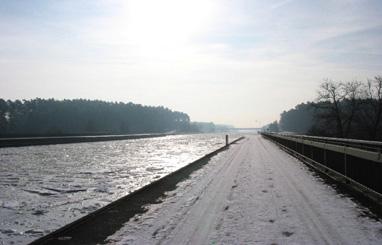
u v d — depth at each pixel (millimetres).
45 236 7820
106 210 10539
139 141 85625
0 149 50812
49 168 25812
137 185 16781
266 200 11367
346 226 8219
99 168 25281
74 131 178500
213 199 11812
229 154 32719
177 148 52281
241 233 7891
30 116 168000
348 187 13164
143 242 7457
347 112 78062
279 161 24969
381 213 9422
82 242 7562
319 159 19438
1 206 12383
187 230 8242
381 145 9430
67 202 12969
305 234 7691
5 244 7828
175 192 13422
